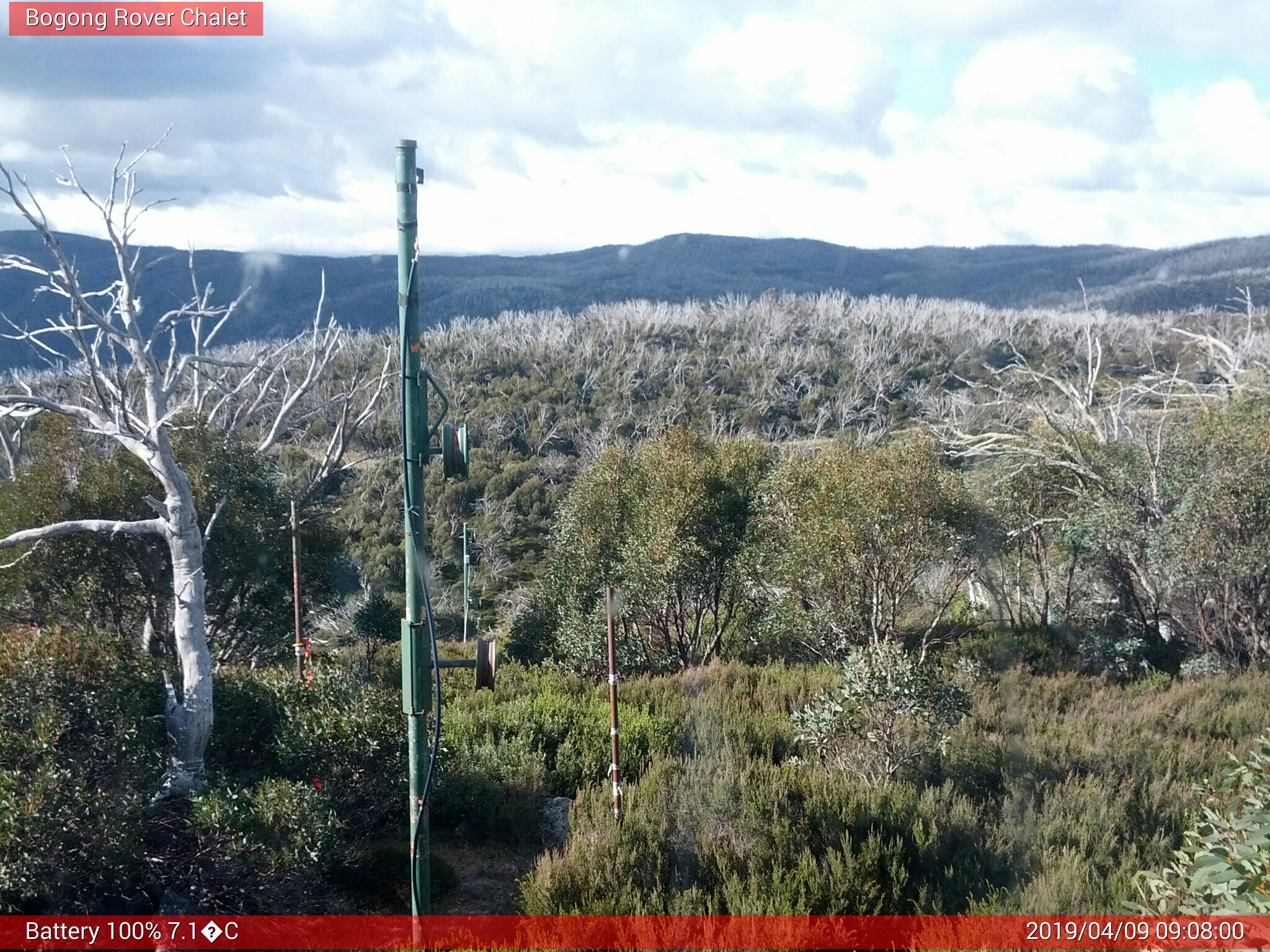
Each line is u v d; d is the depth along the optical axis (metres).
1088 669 13.18
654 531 15.44
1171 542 12.92
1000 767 7.91
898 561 13.06
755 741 9.18
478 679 5.65
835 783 7.28
